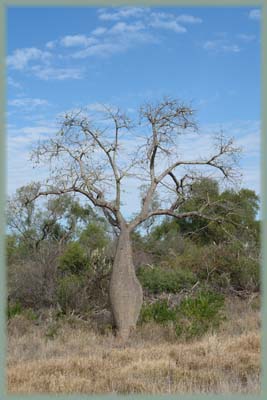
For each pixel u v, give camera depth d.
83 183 17.28
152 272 22.52
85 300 19.31
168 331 15.67
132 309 16.30
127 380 9.95
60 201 24.84
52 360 11.71
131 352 12.75
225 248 24.56
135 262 25.95
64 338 15.10
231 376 10.34
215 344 12.81
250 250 24.08
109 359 12.00
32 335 15.62
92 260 21.20
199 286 22.84
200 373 10.44
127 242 16.92
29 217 27.22
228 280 22.80
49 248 23.72
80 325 17.41
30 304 20.69
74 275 20.72
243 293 22.53
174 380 10.04
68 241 28.39
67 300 19.14
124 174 17.41
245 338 13.53
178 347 13.26
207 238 33.53
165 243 34.38
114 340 15.38
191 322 15.58
